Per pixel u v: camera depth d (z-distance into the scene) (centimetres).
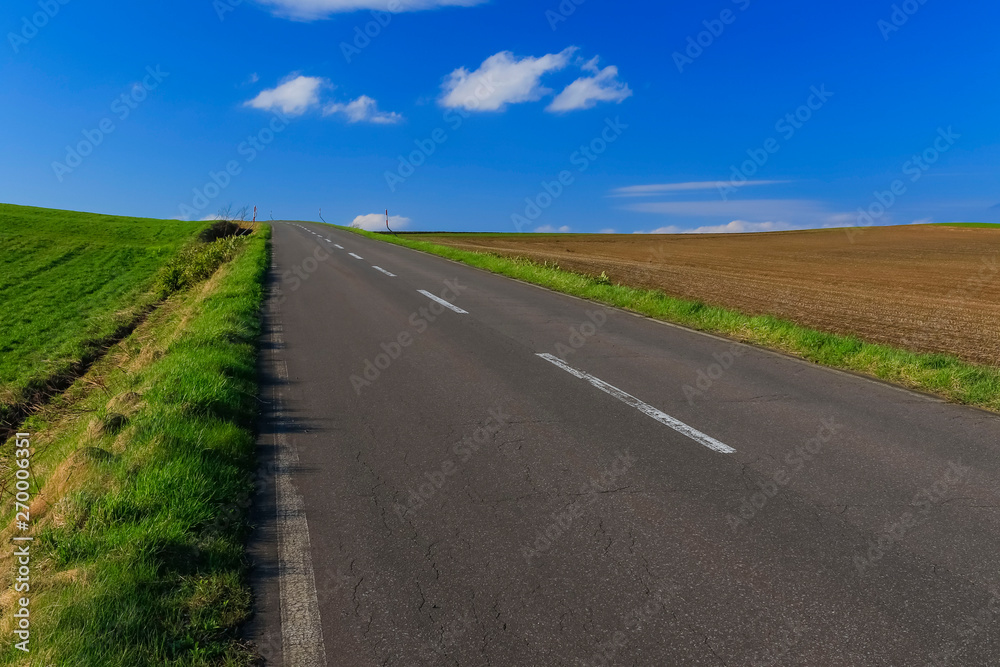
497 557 342
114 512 362
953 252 4678
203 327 958
